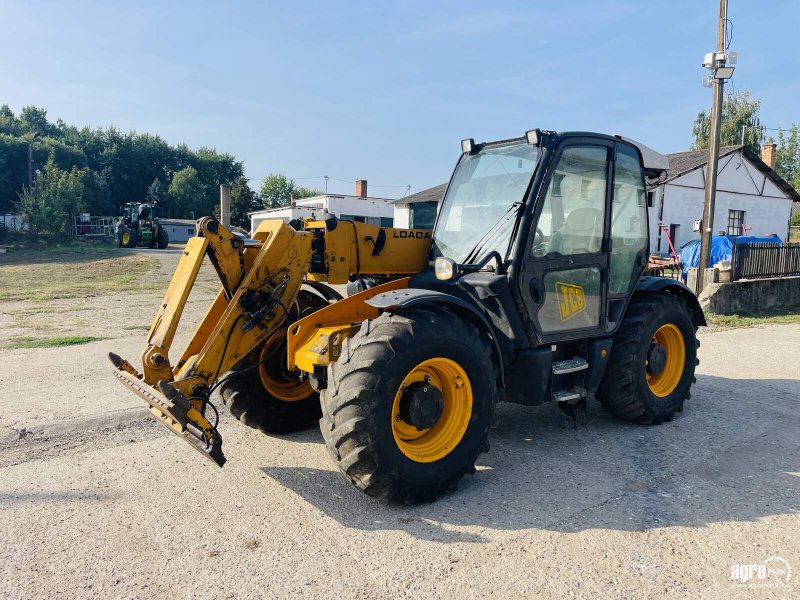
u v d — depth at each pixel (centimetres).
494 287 388
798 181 4469
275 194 7900
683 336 514
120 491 362
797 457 421
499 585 266
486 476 389
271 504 346
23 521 324
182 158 7794
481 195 444
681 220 2170
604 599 256
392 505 344
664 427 489
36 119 8544
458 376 362
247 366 448
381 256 448
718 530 315
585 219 442
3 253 2667
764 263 1276
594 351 446
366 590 262
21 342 826
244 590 262
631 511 338
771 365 720
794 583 268
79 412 502
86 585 266
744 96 4806
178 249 3158
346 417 322
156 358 349
